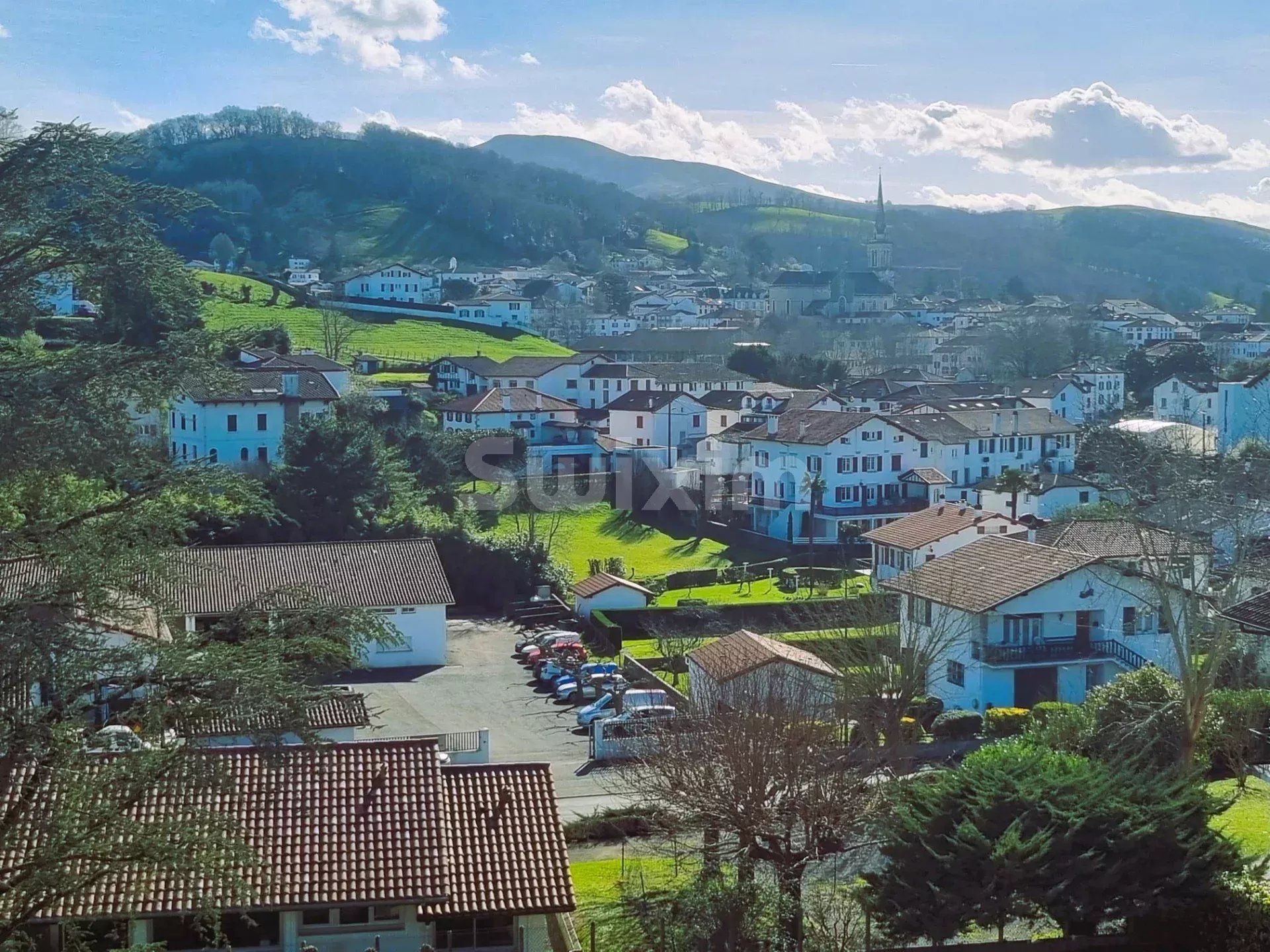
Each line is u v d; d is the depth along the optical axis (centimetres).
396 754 3128
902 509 9725
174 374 1944
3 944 1866
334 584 6334
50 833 1895
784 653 5009
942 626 5141
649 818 3641
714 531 9719
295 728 1944
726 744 3325
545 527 9506
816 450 9731
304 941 2777
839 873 3466
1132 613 5422
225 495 2034
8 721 1812
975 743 4809
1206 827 2858
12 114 1864
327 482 7712
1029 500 9056
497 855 2914
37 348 2020
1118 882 2692
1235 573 4050
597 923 3152
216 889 2664
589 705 5547
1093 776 2861
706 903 2934
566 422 12012
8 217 1861
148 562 1925
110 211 1912
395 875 2794
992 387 13962
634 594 7269
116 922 2672
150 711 1878
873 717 4503
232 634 2058
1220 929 2716
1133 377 15512
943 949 2850
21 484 1894
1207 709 4003
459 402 11888
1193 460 5088
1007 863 2633
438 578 6469
